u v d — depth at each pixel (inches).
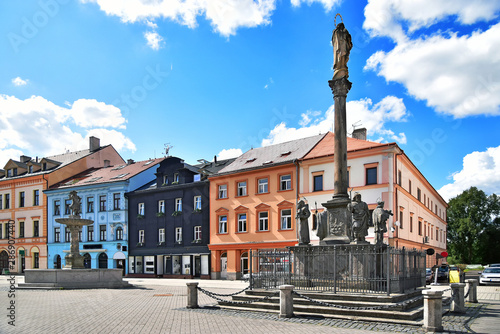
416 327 425.4
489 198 2994.6
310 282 577.9
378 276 537.6
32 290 930.1
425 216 1776.6
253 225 1531.7
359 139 1523.1
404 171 1414.9
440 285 1119.6
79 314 538.6
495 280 1120.8
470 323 462.9
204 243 1649.9
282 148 1649.9
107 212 1926.7
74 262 1060.5
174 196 1761.8
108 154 2388.0
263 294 581.6
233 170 1605.6
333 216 642.2
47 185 2102.6
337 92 668.7
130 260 1857.8
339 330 412.8
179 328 430.0
